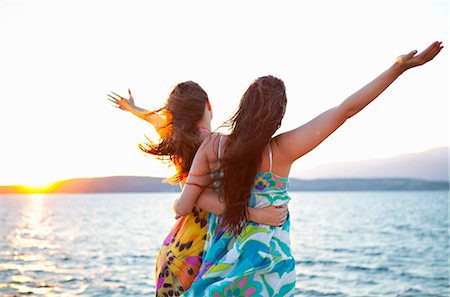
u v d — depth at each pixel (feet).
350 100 8.50
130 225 189.98
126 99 11.23
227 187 8.89
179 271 9.40
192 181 9.16
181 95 9.55
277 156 8.99
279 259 9.00
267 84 8.89
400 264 88.63
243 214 8.90
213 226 9.30
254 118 8.76
